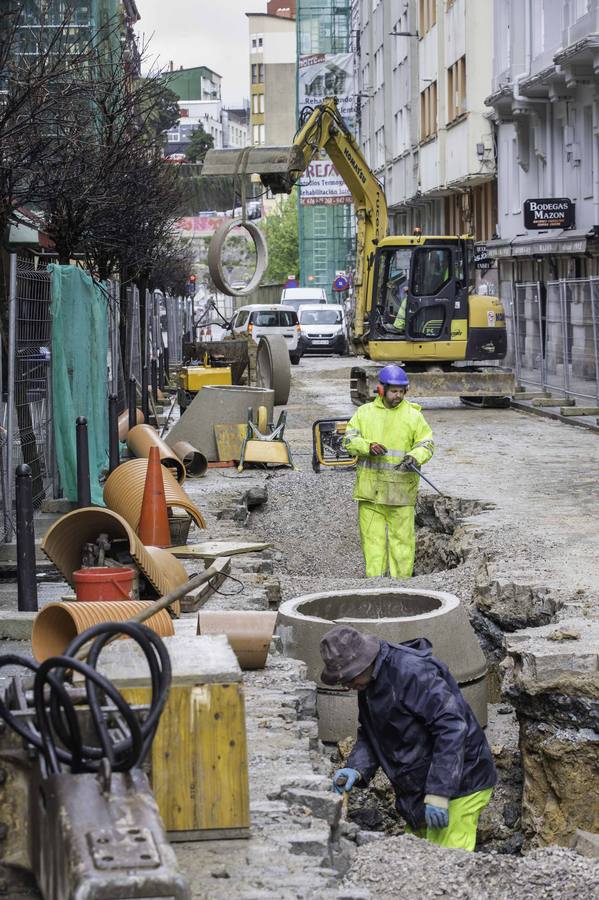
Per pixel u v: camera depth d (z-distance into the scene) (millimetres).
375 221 34219
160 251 31219
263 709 8031
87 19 22094
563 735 9164
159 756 5645
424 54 63219
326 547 18016
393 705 6914
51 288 15055
